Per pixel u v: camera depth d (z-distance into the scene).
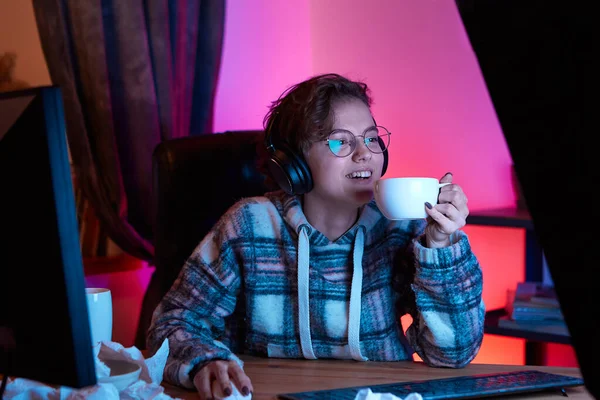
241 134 1.71
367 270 1.35
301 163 1.32
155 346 1.26
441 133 2.83
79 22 2.16
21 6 2.11
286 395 0.96
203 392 1.02
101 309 1.10
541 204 0.50
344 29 3.12
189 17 2.45
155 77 2.32
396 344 1.33
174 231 1.63
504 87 0.51
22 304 0.72
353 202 1.33
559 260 0.50
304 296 1.32
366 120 1.34
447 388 0.97
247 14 2.94
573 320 0.50
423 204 1.14
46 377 0.71
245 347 1.40
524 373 1.07
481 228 2.79
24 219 0.69
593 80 0.45
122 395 0.92
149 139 2.29
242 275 1.40
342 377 1.12
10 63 2.08
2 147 0.70
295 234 1.37
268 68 3.05
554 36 0.47
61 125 0.66
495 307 2.76
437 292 1.19
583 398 0.95
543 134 0.49
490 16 0.50
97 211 2.22
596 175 0.46
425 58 2.86
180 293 1.37
